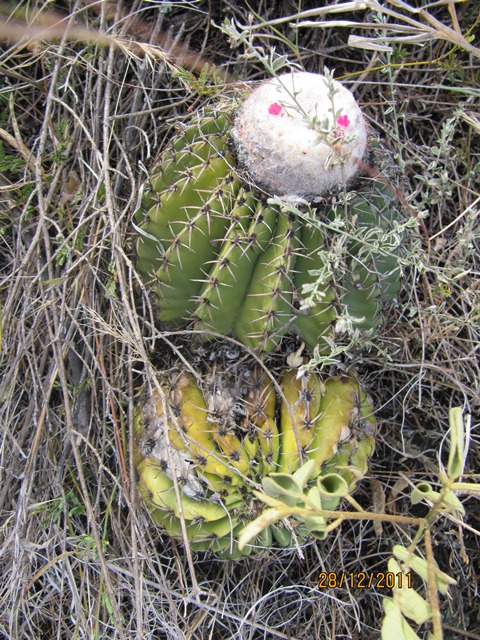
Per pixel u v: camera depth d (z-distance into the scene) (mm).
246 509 339
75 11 443
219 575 420
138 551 401
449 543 422
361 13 499
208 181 333
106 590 354
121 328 394
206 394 365
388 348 425
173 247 336
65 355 418
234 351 371
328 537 422
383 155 375
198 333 362
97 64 462
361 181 345
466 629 422
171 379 374
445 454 445
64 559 388
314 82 329
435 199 434
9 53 471
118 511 400
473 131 491
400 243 359
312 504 251
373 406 407
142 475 356
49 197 425
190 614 389
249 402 360
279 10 503
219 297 334
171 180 352
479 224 465
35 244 413
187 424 353
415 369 435
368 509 430
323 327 349
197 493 340
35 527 401
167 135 456
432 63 483
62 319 390
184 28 488
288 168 319
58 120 456
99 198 424
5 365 433
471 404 438
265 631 394
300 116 317
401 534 427
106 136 416
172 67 424
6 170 460
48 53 449
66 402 373
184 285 355
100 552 349
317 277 337
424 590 421
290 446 348
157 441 355
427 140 506
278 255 320
